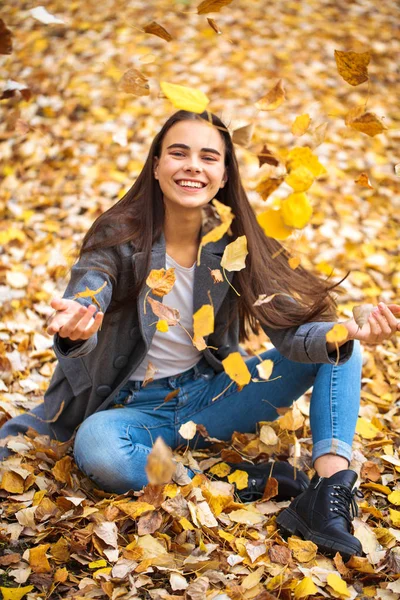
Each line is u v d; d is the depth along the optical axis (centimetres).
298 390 221
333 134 492
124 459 196
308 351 192
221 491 202
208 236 151
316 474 195
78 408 223
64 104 507
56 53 566
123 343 209
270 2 660
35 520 188
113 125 492
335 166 464
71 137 479
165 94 139
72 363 215
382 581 173
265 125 493
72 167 452
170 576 168
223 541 185
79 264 201
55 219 411
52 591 164
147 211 205
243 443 223
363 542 183
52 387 226
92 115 501
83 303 183
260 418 225
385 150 486
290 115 509
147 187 207
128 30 598
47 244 385
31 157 459
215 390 223
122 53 568
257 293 205
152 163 206
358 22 642
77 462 204
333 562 178
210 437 223
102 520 185
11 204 415
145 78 150
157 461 129
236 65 562
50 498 201
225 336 223
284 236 151
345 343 188
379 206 436
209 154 198
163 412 219
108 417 205
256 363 223
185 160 196
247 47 586
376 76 564
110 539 177
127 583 167
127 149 471
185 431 194
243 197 212
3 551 179
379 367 301
